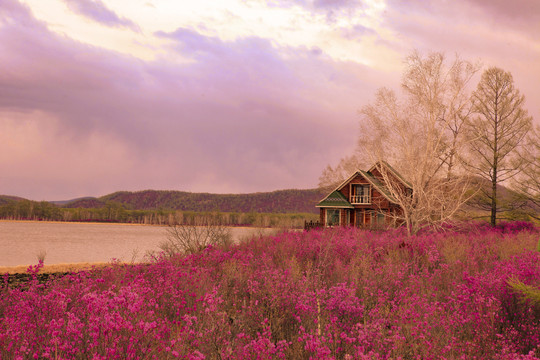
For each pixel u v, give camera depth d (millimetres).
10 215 188250
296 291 7773
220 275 10148
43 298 6266
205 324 5684
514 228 32594
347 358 4516
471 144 30734
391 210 40125
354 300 6844
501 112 34688
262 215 153750
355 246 16094
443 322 6309
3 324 5461
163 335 5148
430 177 27516
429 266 12938
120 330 4605
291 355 5051
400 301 7777
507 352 5473
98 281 7824
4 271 17641
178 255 13258
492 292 7582
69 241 59562
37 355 4562
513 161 34125
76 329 4613
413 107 27719
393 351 5082
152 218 185625
